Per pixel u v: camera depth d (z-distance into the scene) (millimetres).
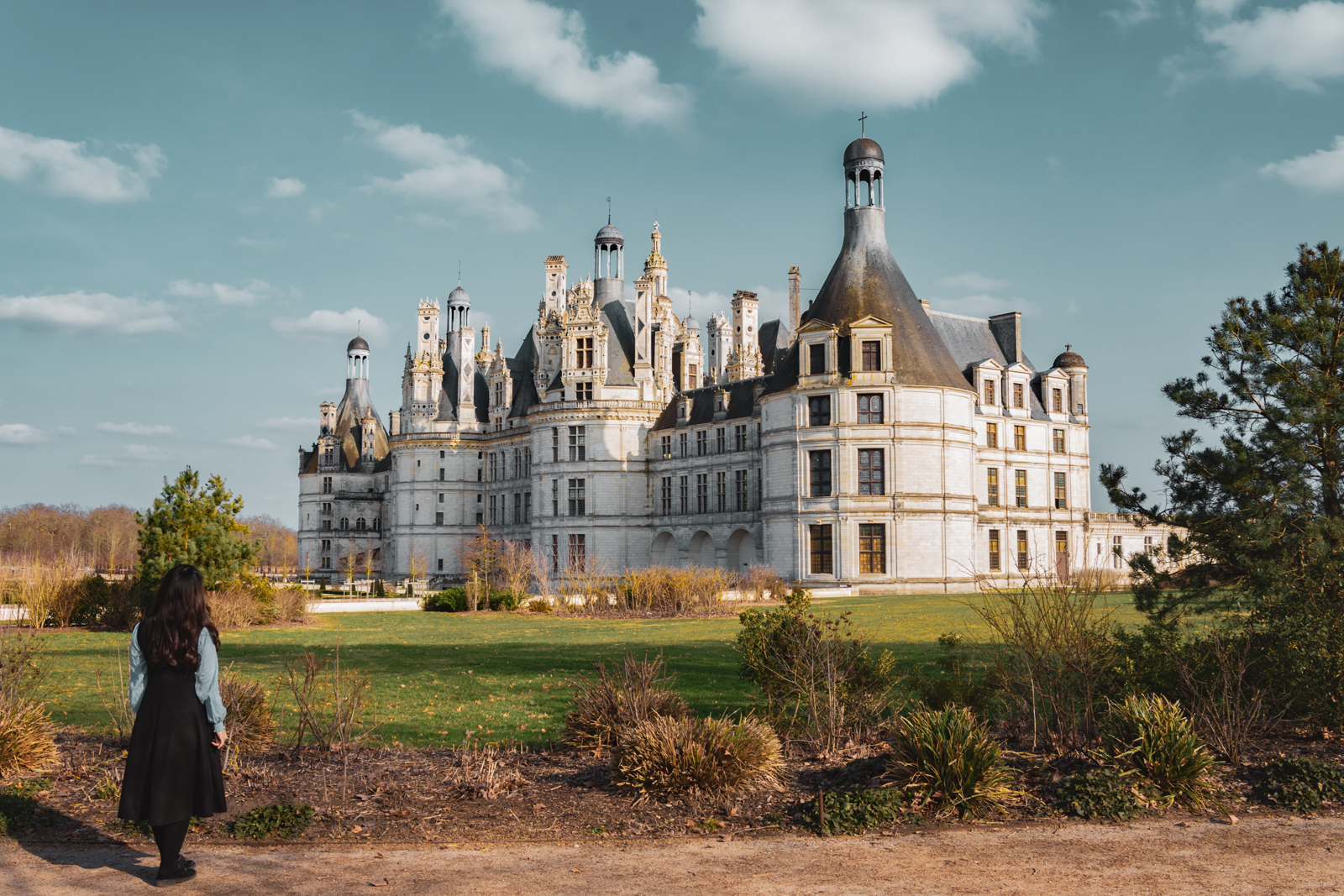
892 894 10812
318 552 152250
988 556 87062
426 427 126312
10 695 16766
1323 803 14102
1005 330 94812
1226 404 21844
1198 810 13883
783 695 19344
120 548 144875
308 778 15203
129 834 12852
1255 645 17797
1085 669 16484
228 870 11531
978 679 18828
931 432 75250
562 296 123938
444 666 30156
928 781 13977
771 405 80000
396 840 12602
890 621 43875
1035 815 13750
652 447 103500
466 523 125750
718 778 14180
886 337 75062
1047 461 93562
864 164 79688
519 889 10898
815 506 75938
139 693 11141
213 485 47281
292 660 30406
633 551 101938
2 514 151000
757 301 105188
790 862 11875
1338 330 20734
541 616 56031
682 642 37312
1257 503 19672
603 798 14266
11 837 12766
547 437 104375
